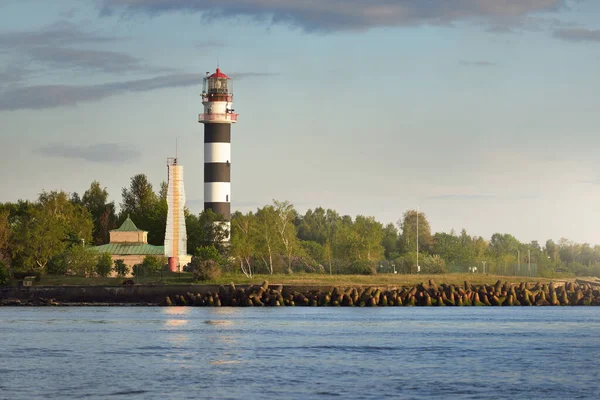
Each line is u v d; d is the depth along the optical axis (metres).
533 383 141.50
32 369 153.12
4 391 132.75
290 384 138.88
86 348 182.50
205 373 149.00
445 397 129.88
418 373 150.25
